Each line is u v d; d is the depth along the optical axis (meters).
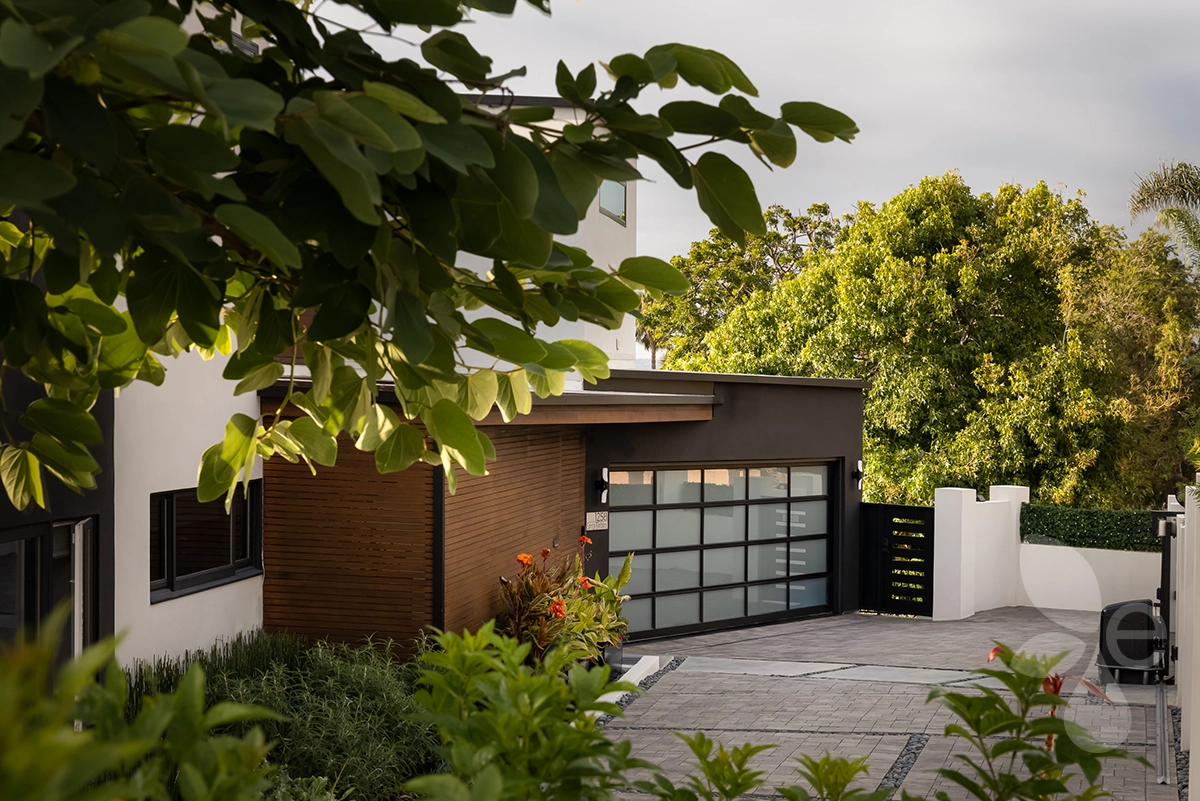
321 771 7.03
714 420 16.08
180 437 8.41
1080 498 25.42
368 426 2.75
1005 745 1.91
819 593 18.14
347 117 1.36
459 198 1.77
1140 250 27.30
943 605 17.83
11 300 2.01
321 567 9.75
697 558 16.39
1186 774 8.87
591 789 1.88
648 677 12.96
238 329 2.79
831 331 26.91
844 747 9.73
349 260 1.68
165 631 8.18
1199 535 7.46
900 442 26.83
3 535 6.20
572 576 11.44
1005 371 25.89
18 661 0.83
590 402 11.65
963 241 26.23
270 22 1.68
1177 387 26.42
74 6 1.20
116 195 1.68
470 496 10.32
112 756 0.88
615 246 15.88
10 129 1.15
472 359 10.95
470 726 1.85
